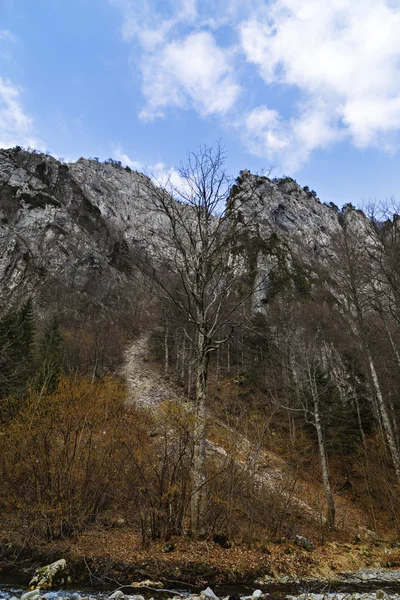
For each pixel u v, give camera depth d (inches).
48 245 2731.3
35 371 930.7
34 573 268.2
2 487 359.9
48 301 2170.3
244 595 252.4
